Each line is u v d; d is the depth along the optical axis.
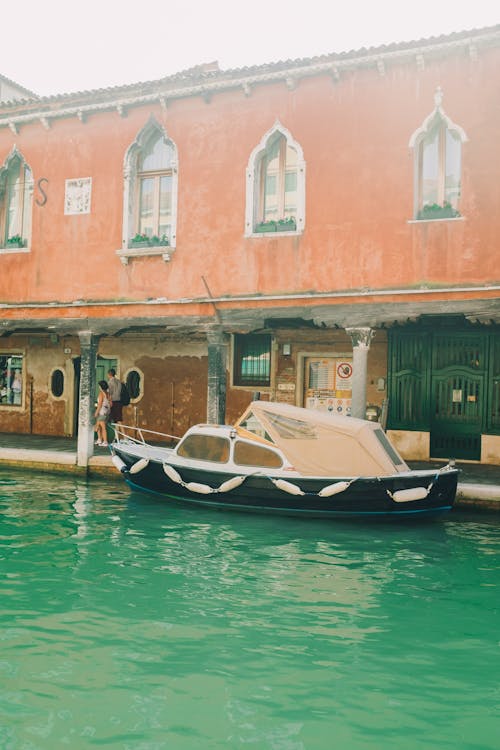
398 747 4.57
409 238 11.44
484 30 10.77
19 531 9.64
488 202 10.98
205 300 12.88
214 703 5.07
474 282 11.05
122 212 13.74
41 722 4.79
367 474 10.31
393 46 11.28
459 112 11.10
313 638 6.21
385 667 5.68
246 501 10.70
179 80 12.91
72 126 14.20
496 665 5.76
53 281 14.36
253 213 12.61
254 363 16.48
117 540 9.23
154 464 11.42
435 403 14.62
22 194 14.80
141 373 17.69
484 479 11.87
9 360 19.22
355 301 11.83
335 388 15.71
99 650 5.89
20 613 6.66
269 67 12.18
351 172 11.82
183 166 13.15
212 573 7.93
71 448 15.65
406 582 7.68
